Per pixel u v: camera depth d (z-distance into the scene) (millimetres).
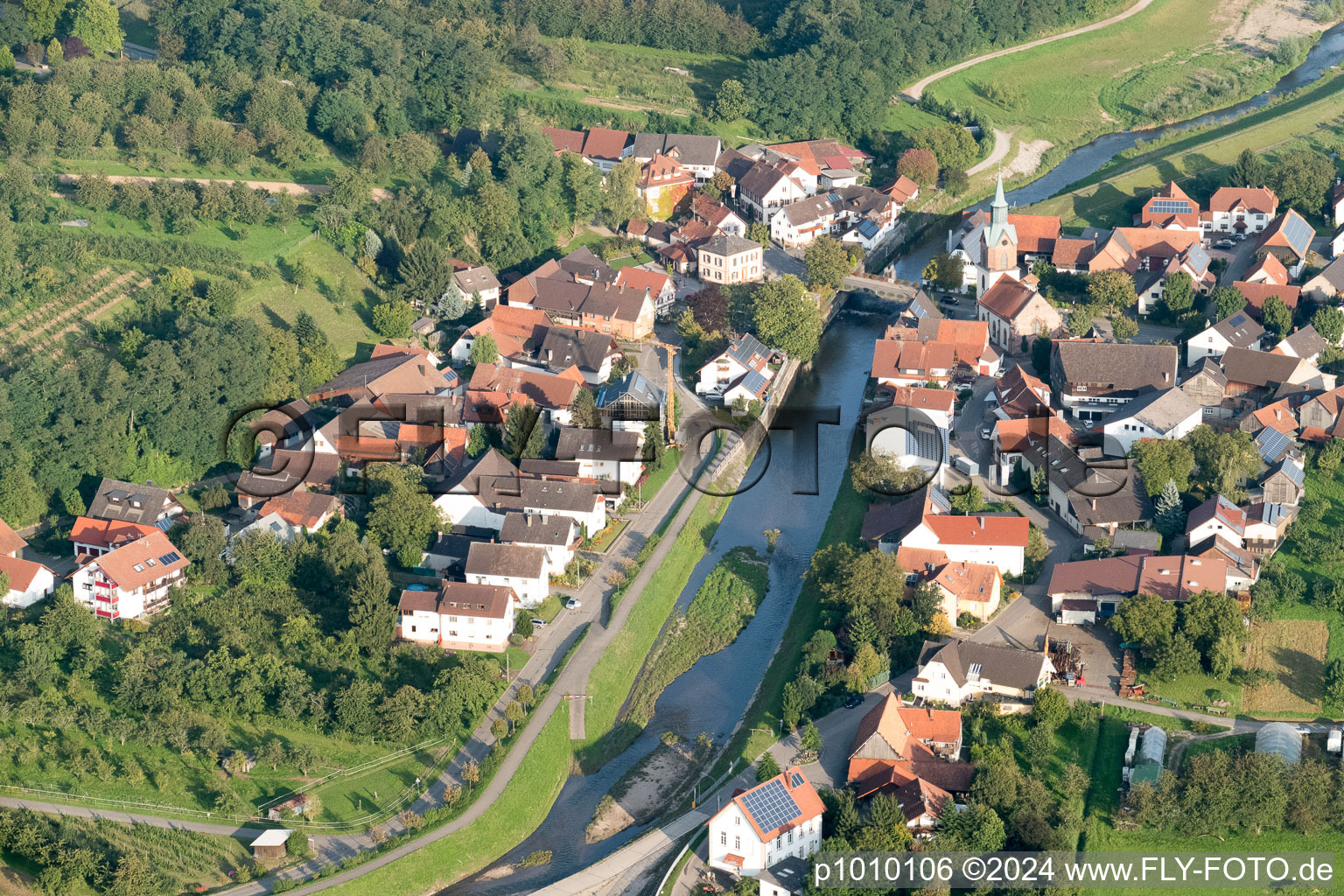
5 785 187000
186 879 176750
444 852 183875
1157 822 183375
